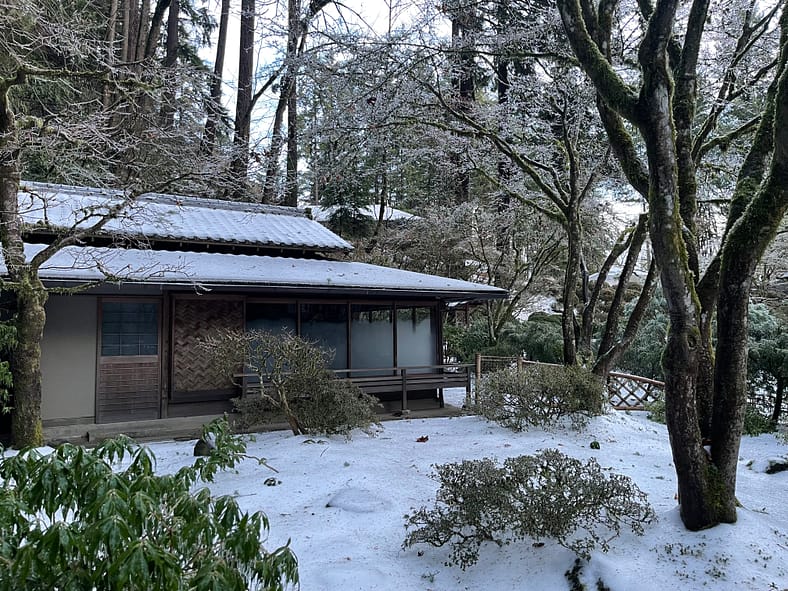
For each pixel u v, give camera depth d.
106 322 8.52
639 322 9.09
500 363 13.61
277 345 7.36
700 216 11.42
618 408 11.05
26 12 7.05
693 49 4.87
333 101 11.17
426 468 5.86
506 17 9.53
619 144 4.39
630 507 3.85
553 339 14.93
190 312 9.14
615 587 3.24
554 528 3.57
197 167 8.27
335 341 10.42
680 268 3.88
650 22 3.83
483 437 7.45
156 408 8.78
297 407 7.49
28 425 6.63
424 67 9.77
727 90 8.34
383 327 10.92
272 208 13.48
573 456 6.52
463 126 11.69
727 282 3.98
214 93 18.23
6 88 6.41
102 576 1.66
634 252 9.66
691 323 3.92
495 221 17.36
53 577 1.66
